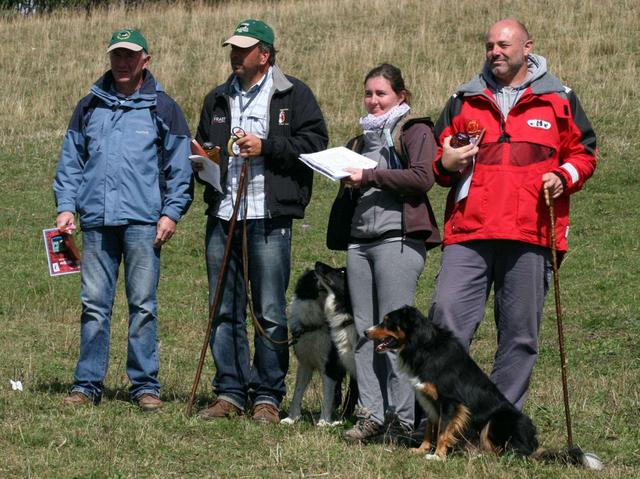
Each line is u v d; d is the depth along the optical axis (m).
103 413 10.38
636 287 18.11
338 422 10.84
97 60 37.81
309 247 21.52
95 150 10.79
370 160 9.82
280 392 10.88
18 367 13.35
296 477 8.41
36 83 35.38
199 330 16.70
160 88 11.14
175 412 10.72
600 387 12.61
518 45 9.34
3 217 24.08
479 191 9.41
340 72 33.25
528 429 9.01
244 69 10.56
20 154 28.45
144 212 10.73
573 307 17.36
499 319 9.70
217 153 10.37
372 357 10.02
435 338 9.07
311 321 10.89
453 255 9.62
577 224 22.06
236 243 10.70
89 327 10.86
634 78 30.53
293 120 10.62
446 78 31.78
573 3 38.44
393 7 40.88
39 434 9.44
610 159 25.28
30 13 47.25
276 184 10.49
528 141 9.32
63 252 11.02
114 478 8.15
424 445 9.32
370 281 10.05
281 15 41.50
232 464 8.81
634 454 9.45
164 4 46.38
